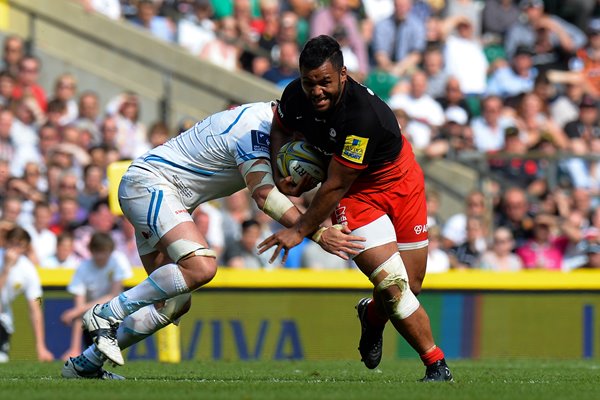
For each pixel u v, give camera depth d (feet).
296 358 107.55
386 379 71.72
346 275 108.88
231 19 157.89
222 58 155.22
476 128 145.38
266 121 65.92
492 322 111.65
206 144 66.13
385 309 65.98
